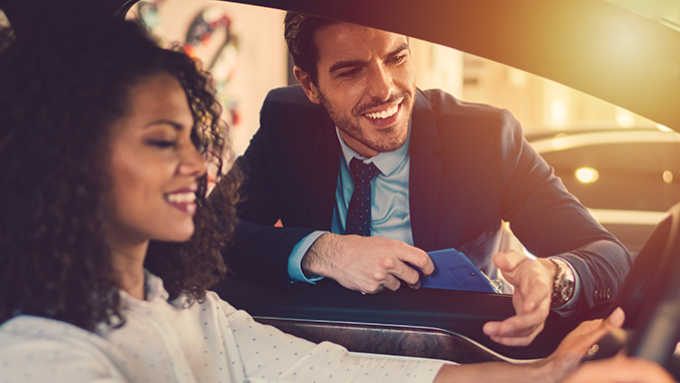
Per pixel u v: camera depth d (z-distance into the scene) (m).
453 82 9.05
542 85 11.43
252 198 1.65
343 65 1.34
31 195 0.59
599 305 1.05
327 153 1.54
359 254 1.08
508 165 1.49
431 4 0.78
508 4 0.75
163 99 0.64
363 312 1.02
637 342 0.63
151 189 0.63
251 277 1.19
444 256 1.05
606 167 3.47
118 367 0.62
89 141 0.59
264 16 5.48
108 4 0.88
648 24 0.72
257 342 0.94
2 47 0.65
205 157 0.82
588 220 1.37
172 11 4.98
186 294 0.83
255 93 5.58
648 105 0.77
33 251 0.58
